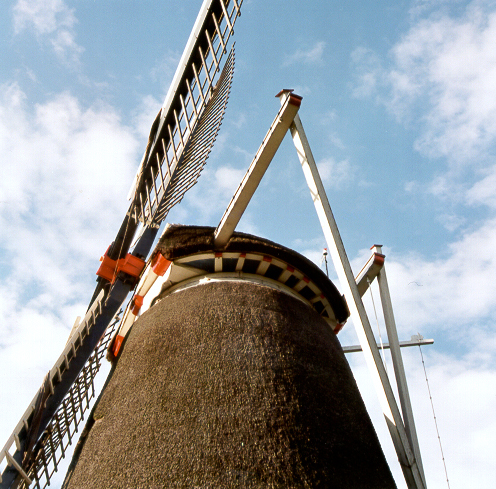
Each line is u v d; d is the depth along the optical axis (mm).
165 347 6230
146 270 8094
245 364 5738
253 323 6305
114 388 6250
